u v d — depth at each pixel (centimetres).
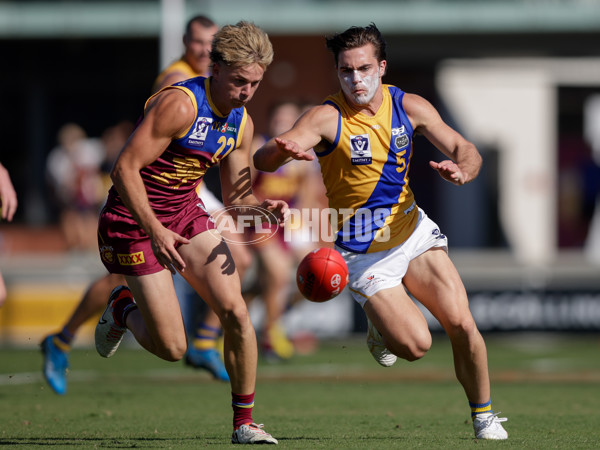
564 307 4494
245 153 1803
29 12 6506
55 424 2070
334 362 3700
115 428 2003
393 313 1748
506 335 4472
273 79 6512
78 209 5766
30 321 4241
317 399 2605
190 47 2572
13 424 2069
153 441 1777
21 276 4250
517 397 2638
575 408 2383
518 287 4484
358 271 1811
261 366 3538
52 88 7050
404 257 1800
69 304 4241
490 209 7581
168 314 1747
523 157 7594
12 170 7106
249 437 1716
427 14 6469
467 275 4475
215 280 1708
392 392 2780
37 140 7088
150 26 6512
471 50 6944
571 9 6450
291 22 6425
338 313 4331
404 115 1798
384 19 6469
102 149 5991
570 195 7794
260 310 4150
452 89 7506
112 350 1975
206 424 2073
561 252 7694
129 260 1742
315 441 1764
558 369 3425
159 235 1628
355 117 1780
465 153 1755
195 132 1694
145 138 1648
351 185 1808
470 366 1759
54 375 2531
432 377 3209
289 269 3725
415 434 1895
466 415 2261
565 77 7538
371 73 1742
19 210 7088
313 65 6512
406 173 1834
